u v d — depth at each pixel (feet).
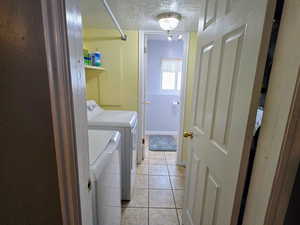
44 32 1.42
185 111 8.72
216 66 3.10
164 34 8.12
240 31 2.35
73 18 1.68
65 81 1.61
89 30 7.98
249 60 2.09
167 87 14.40
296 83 1.59
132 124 6.28
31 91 1.52
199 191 3.88
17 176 1.71
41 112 1.56
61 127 1.63
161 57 13.88
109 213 3.78
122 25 7.41
